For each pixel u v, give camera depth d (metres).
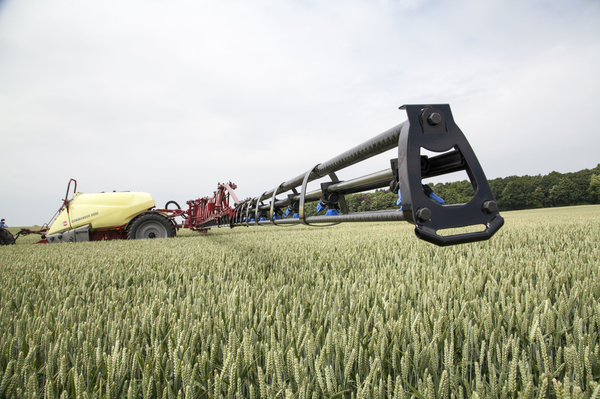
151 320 1.65
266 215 5.73
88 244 8.45
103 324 1.75
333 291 2.32
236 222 7.35
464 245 4.83
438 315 1.64
